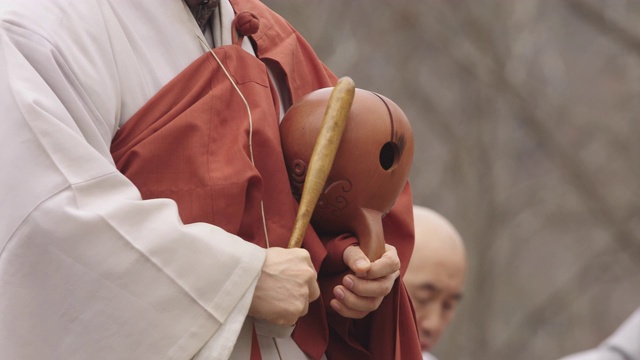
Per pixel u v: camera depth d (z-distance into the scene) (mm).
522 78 31219
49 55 7199
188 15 7812
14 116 6996
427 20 30562
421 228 13102
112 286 6852
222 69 7645
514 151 34281
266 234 7430
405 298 8023
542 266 36719
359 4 30438
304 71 8383
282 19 8523
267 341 7551
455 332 31125
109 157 7242
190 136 7375
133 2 7664
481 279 31609
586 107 33000
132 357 6844
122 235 6891
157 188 7285
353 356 7969
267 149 7516
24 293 6867
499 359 35156
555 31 32875
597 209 32062
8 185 6930
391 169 7633
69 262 6852
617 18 29656
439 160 33281
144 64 7570
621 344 14531
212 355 6891
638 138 32844
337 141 7500
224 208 7270
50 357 6863
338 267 7617
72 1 7422
